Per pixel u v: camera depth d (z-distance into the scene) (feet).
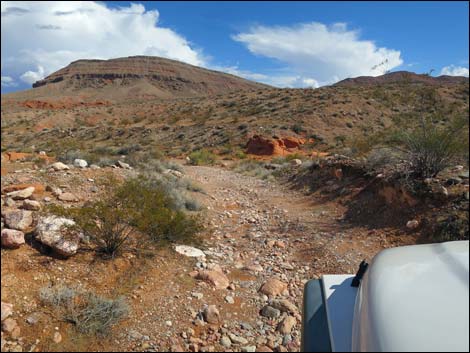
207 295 15.21
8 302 11.89
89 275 14.60
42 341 10.89
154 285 15.19
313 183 39.81
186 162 80.23
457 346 4.54
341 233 24.63
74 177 27.40
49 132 194.39
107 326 11.96
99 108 298.97
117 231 16.81
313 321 6.79
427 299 5.35
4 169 30.12
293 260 20.63
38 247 15.15
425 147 27.12
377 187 29.40
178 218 20.20
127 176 30.27
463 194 22.75
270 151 110.01
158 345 11.63
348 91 188.75
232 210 32.07
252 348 11.98
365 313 5.74
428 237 21.34
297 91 214.69
